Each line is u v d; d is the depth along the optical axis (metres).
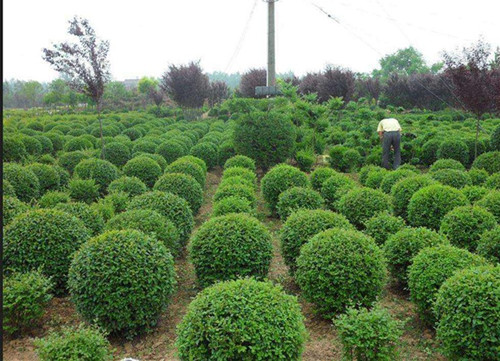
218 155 17.42
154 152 17.20
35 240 5.96
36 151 17.16
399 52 74.75
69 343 4.08
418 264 5.52
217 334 3.90
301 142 17.75
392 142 15.56
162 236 6.55
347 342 4.32
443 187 8.24
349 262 5.38
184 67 38.84
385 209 8.30
